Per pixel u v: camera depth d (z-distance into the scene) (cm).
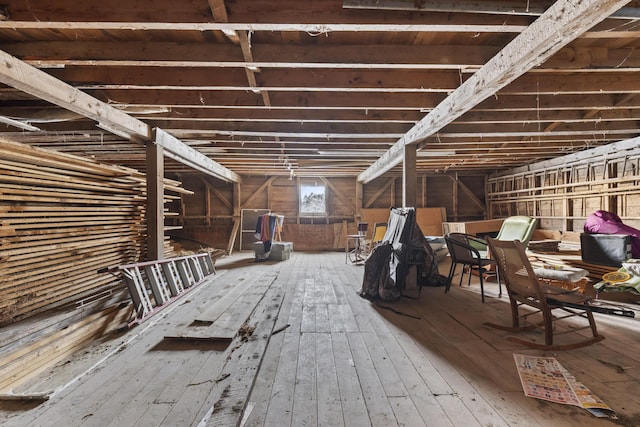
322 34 213
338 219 860
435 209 823
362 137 445
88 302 267
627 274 326
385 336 243
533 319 280
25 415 151
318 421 144
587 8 140
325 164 657
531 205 702
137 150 510
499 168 789
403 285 354
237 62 220
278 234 718
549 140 481
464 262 379
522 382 174
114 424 144
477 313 299
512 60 193
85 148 493
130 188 376
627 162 491
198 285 404
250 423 143
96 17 171
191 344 231
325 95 302
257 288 397
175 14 173
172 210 843
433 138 458
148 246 365
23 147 238
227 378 182
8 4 167
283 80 258
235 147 496
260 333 247
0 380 169
